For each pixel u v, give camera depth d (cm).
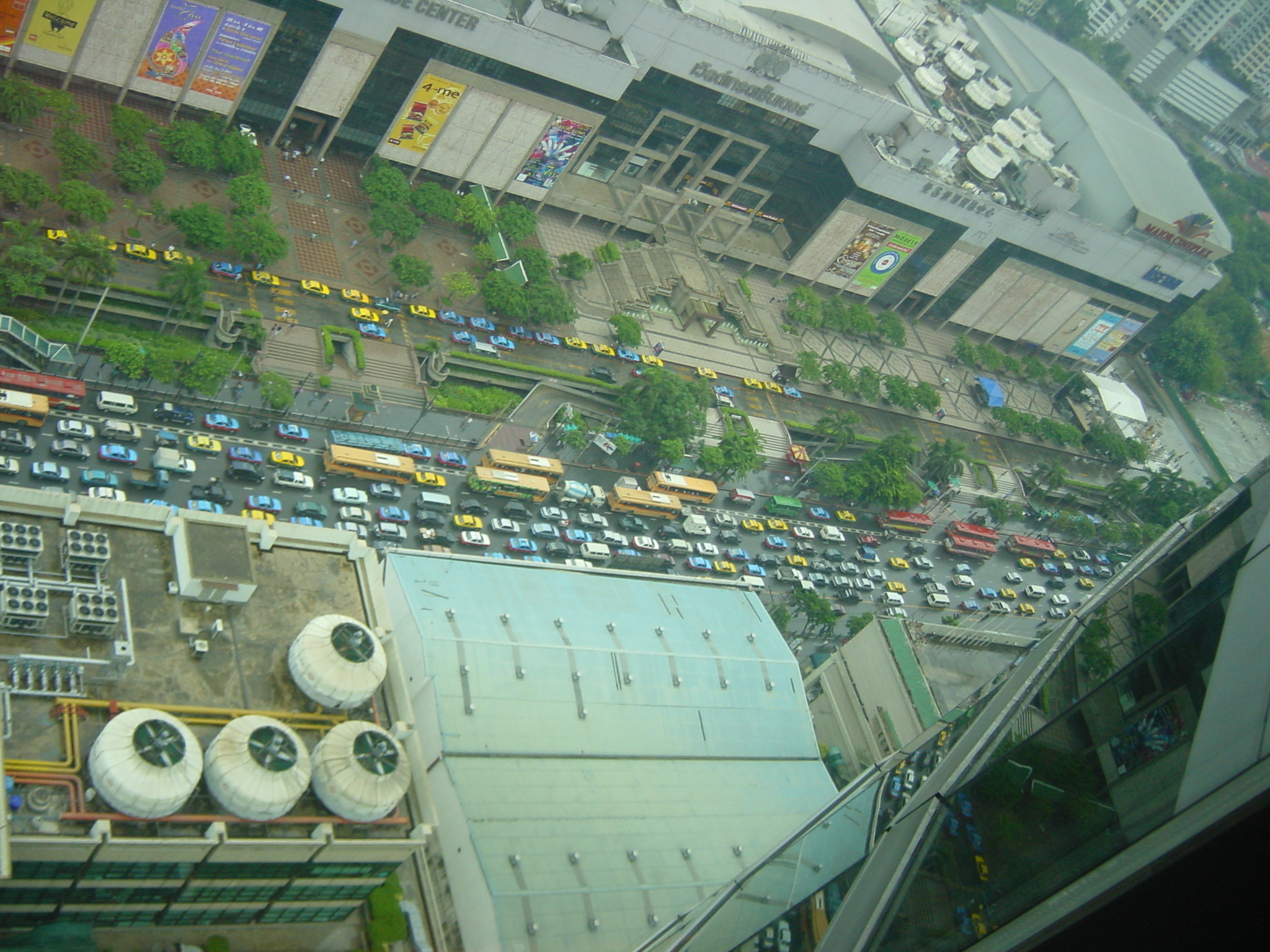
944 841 3862
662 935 6556
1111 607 3922
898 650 18162
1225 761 2570
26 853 8731
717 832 14812
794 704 17362
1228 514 3538
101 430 17600
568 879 12938
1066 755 3434
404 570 15350
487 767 13738
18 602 9719
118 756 9138
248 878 10169
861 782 5441
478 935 12400
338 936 11281
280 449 19275
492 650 14712
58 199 19200
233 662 10831
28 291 17800
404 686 11700
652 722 15612
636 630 16650
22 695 9425
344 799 10231
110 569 10731
